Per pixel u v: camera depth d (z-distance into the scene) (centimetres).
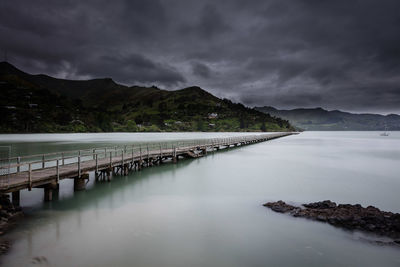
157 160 2897
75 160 3284
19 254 830
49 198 1436
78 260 806
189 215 1234
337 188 1812
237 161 3219
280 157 3681
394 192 1716
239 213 1263
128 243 933
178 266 789
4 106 17812
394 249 895
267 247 916
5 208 1156
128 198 1524
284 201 1484
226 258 843
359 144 7000
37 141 8469
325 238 980
